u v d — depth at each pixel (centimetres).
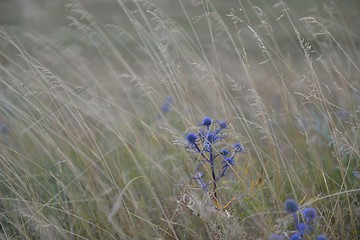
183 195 362
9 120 492
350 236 355
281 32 875
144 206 403
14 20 1349
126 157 482
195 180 418
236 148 381
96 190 422
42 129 427
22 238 374
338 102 518
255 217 374
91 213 397
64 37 938
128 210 386
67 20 1284
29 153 475
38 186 432
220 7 1074
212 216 364
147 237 364
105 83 632
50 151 463
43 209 397
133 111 592
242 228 355
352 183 417
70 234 373
